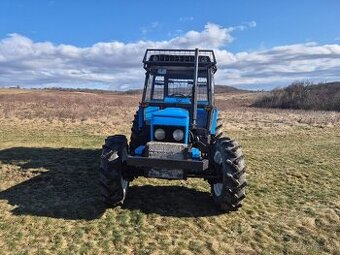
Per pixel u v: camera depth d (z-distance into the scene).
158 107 7.64
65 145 12.48
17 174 8.79
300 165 11.02
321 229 6.54
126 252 5.47
